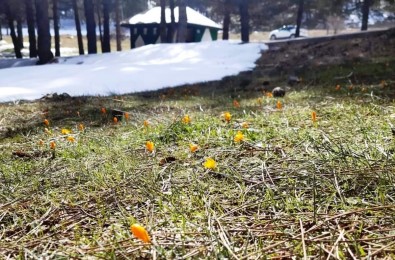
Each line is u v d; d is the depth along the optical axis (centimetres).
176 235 167
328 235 159
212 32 3506
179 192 219
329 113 414
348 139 296
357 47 1270
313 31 4897
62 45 4706
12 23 2580
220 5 2711
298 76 978
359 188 207
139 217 193
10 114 594
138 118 488
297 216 179
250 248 153
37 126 489
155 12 3203
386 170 220
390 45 1207
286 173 237
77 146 347
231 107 539
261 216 185
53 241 174
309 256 142
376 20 3556
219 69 1251
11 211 214
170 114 516
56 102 719
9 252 166
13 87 925
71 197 225
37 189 243
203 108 562
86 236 177
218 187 226
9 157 334
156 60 1572
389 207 173
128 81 1033
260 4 2866
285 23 3369
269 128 352
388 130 311
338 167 233
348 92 586
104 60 1686
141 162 284
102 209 202
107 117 532
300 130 336
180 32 2012
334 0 2212
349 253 141
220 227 167
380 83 710
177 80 1083
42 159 319
